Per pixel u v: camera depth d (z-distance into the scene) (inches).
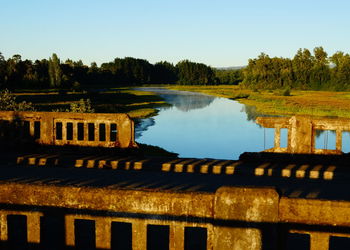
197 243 281.6
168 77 7298.2
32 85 3609.7
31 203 160.1
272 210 138.8
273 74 4918.8
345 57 4530.0
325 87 4534.9
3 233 165.9
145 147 1069.1
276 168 406.3
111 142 467.5
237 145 1238.3
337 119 417.7
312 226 139.6
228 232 142.9
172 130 1529.3
